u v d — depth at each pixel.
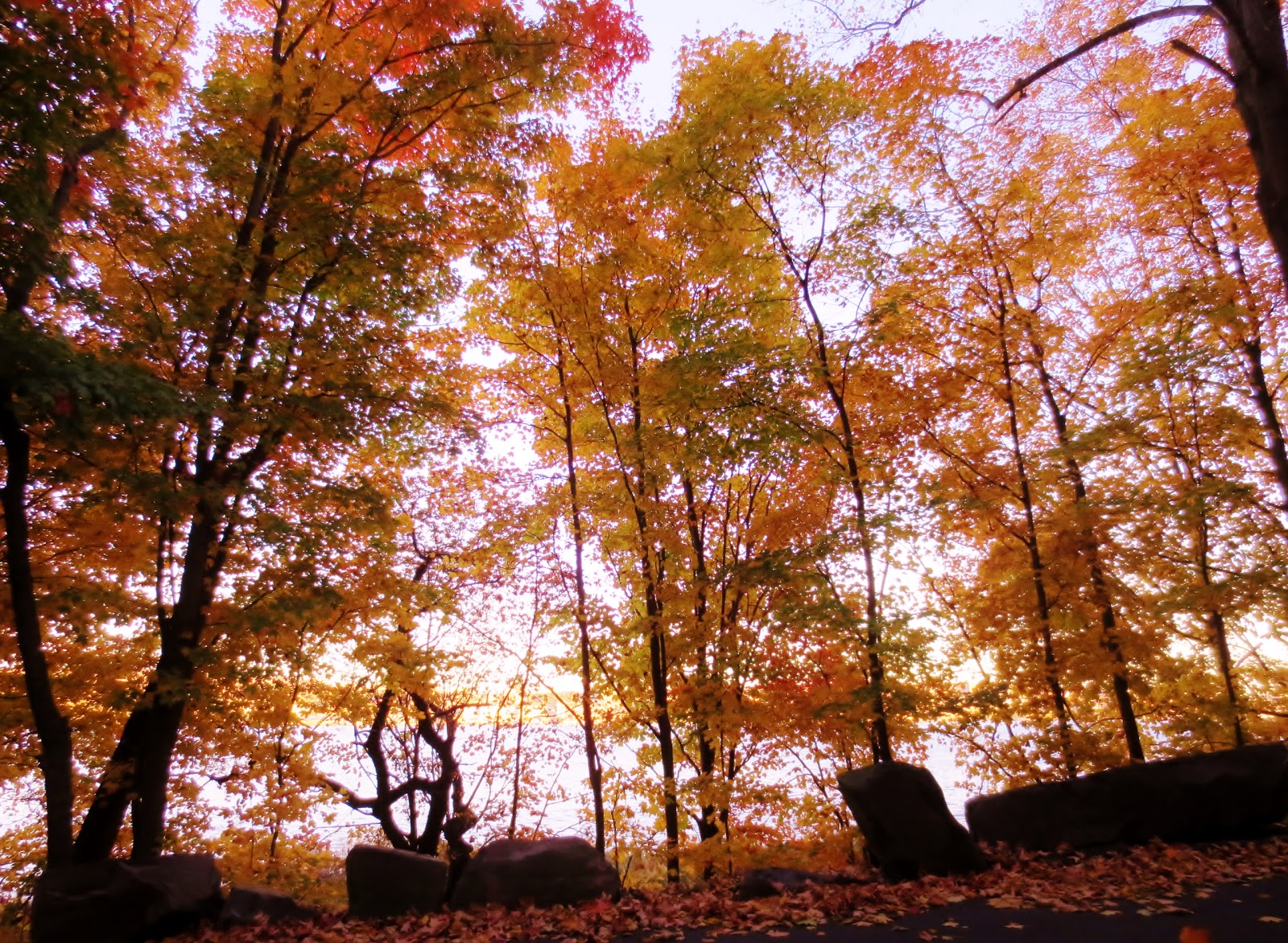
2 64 6.53
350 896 6.34
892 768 6.88
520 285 12.52
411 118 10.41
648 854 11.81
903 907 5.44
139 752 8.03
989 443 11.62
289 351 8.73
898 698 9.23
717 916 5.73
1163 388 11.27
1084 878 5.98
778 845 10.63
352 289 9.77
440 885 6.36
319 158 9.80
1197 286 10.72
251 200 9.11
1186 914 4.75
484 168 10.38
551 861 6.41
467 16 9.80
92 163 8.66
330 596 8.08
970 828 7.83
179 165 9.36
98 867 6.00
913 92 9.89
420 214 9.60
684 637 11.00
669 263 12.80
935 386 11.26
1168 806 7.11
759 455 10.85
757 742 11.71
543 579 12.21
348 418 8.23
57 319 8.62
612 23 10.18
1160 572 11.35
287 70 8.86
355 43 9.88
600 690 12.42
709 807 11.45
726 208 12.12
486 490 12.57
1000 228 11.72
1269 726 11.91
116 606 8.14
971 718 9.77
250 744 9.81
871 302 11.28
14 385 5.97
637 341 13.17
